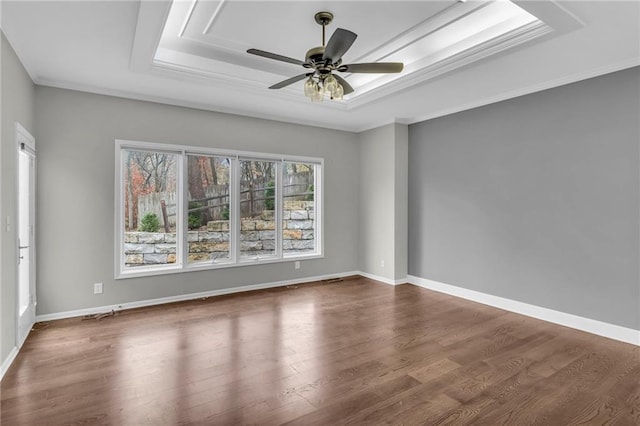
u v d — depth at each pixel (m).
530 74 3.55
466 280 4.77
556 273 3.82
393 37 3.31
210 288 4.83
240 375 2.65
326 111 4.98
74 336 3.38
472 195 4.68
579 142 3.63
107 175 4.12
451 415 2.18
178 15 2.99
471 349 3.15
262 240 5.32
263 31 3.21
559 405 2.29
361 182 6.11
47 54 3.17
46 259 3.79
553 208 3.84
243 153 5.05
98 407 2.23
